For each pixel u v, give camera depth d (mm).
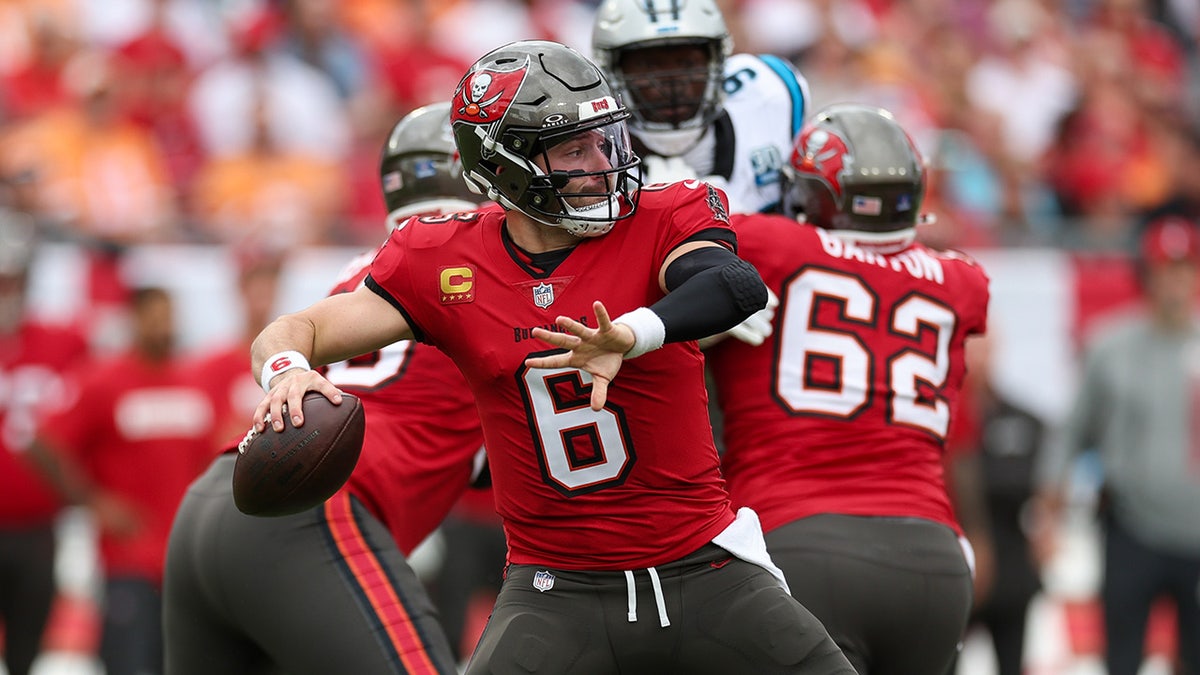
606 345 11273
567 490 12453
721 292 11688
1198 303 29219
